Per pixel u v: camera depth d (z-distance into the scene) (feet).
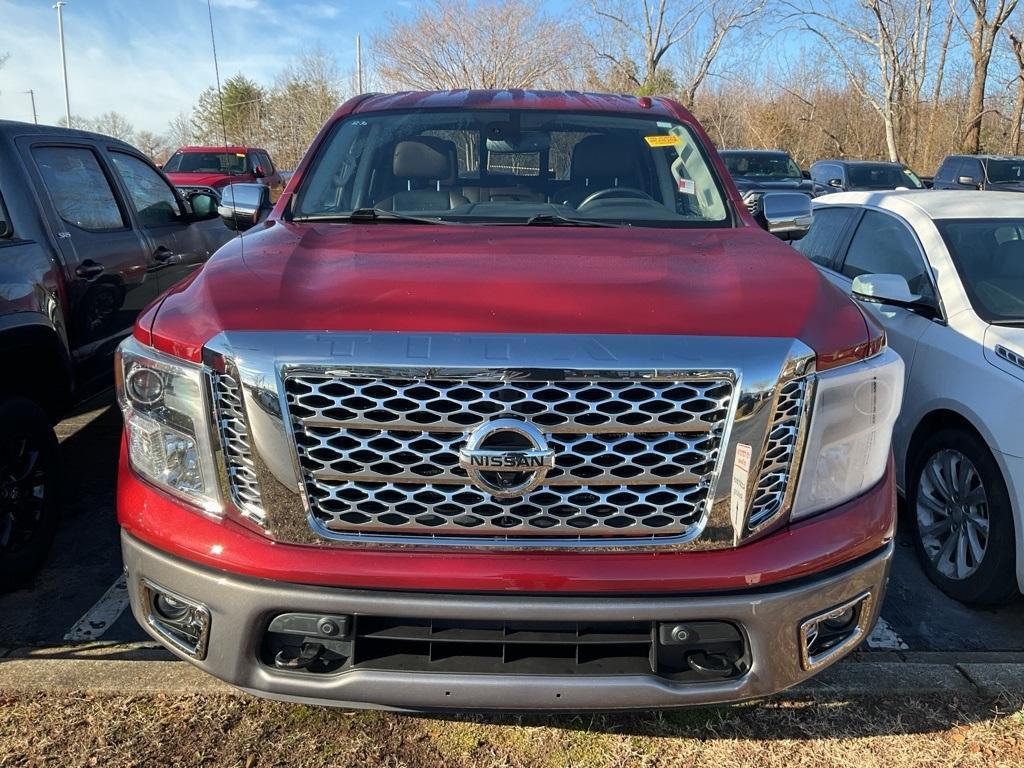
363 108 12.52
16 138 13.32
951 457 12.30
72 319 13.46
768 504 7.06
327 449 6.74
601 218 10.63
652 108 12.69
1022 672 9.73
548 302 7.06
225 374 6.81
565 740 8.73
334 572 6.75
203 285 7.74
